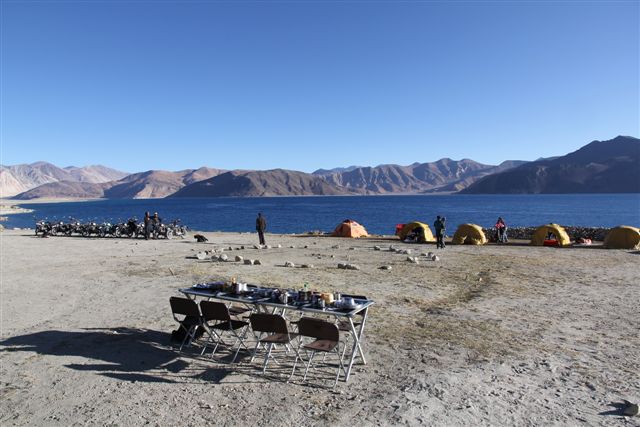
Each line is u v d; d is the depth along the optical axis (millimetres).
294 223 67438
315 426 5121
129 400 5840
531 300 11344
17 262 18531
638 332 8648
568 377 6480
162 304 11039
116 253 21688
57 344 8055
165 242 28031
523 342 8039
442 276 14742
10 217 98125
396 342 8062
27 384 6355
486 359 7191
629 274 15219
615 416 5309
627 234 23438
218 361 7277
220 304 7402
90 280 14258
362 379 6480
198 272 15477
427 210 108625
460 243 26828
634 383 6262
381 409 5512
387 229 55375
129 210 136000
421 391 6008
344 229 32688
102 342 8164
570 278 14445
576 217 77375
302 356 7500
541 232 25781
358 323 8648
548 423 5152
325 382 6402
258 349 7859
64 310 10531
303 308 6832
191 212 111188
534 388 6102
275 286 12781
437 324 9180
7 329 9000
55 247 24844
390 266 16469
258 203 193250
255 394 6016
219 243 27219
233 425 5176
